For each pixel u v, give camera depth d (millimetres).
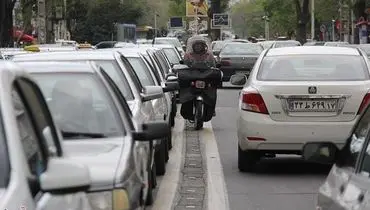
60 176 9977
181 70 44844
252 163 29828
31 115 11797
